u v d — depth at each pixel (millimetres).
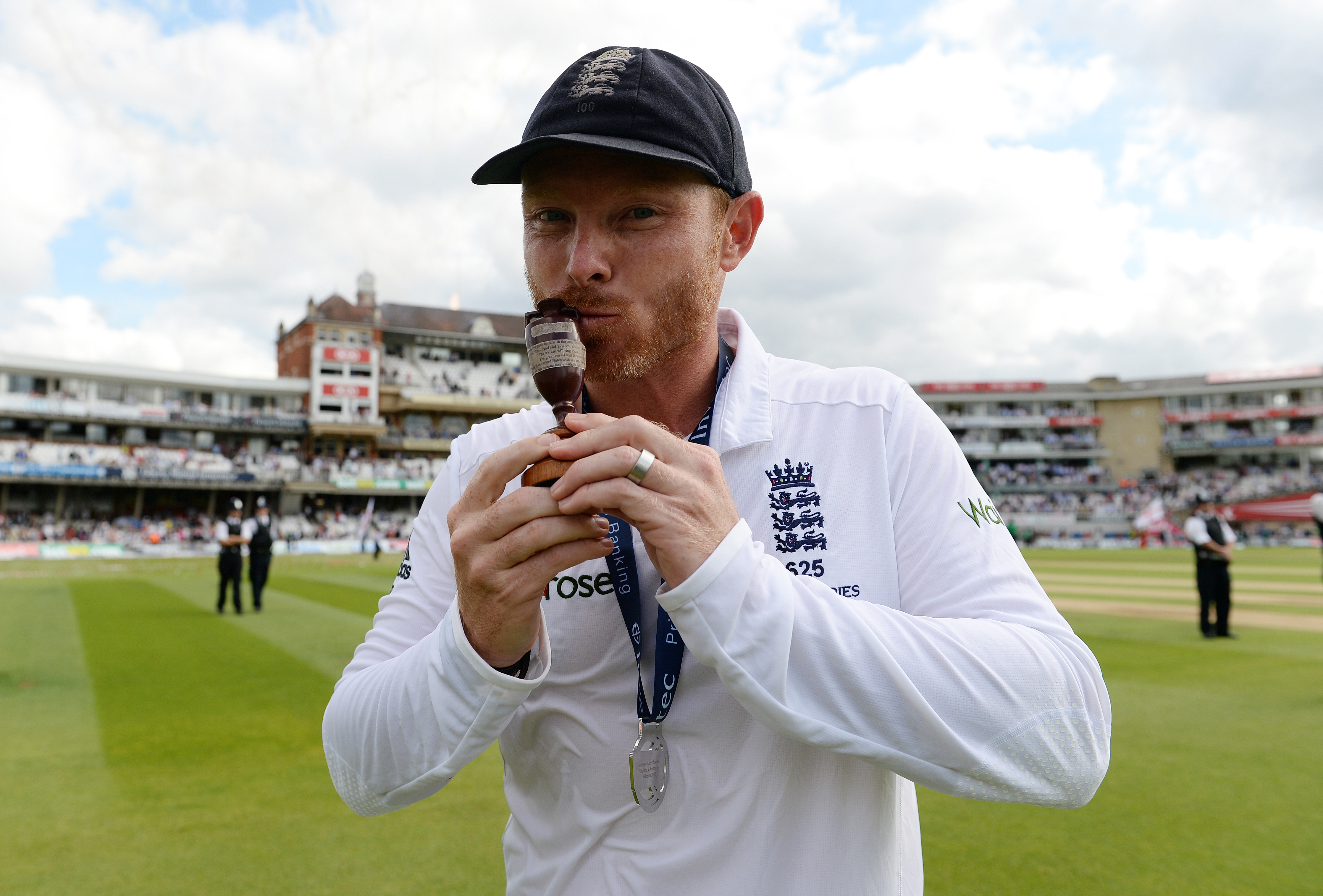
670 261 1062
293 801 4605
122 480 45438
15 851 3904
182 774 5125
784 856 1053
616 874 1105
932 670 946
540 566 909
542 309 1022
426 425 58219
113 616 14055
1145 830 4008
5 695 7566
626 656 1151
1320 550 38719
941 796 4602
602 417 941
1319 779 4754
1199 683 7625
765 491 1181
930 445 1201
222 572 14320
